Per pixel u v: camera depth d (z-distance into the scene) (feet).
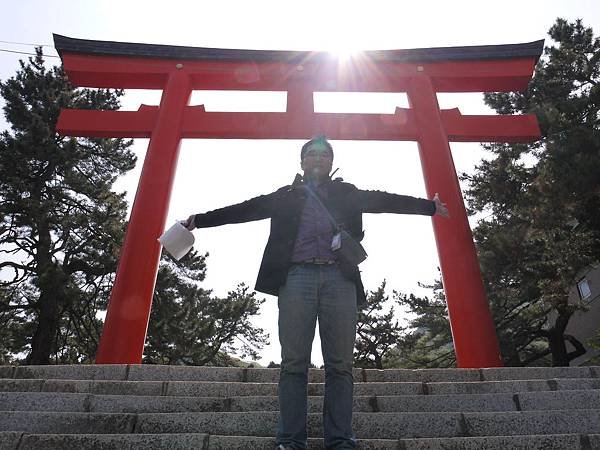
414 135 31.01
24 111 72.54
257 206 10.88
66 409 13.11
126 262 25.94
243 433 11.87
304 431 9.18
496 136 31.19
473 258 26.61
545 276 49.49
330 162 11.30
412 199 10.83
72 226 65.87
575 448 10.57
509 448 10.61
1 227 64.44
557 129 43.98
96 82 33.58
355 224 10.57
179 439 10.62
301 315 9.66
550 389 14.56
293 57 33.78
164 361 70.33
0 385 14.40
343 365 9.55
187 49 33.65
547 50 60.75
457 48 34.19
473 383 14.69
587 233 44.06
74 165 73.10
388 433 11.89
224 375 16.01
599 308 63.46
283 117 31.27
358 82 33.73
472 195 63.82
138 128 31.04
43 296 62.95
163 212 27.76
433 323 74.49
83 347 69.92
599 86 46.44
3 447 10.62
